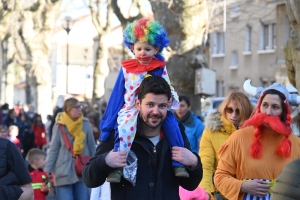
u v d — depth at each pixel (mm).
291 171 3768
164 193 4840
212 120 6926
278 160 5652
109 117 4980
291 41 9625
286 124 5707
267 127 5699
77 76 79500
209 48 45938
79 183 9734
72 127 9633
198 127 9453
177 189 4957
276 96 5684
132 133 4797
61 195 9633
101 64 29234
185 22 15734
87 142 9984
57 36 78312
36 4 30297
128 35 5039
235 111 6840
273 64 40219
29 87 45344
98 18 28641
